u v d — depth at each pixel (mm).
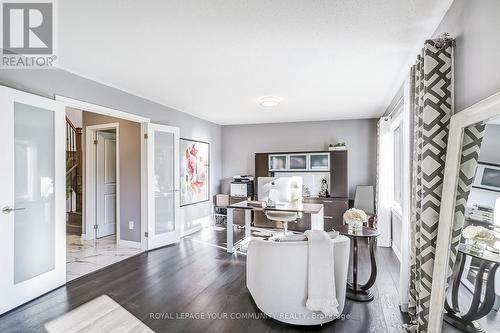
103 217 5062
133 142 4418
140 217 4344
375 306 2502
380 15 1959
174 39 2307
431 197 1908
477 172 1481
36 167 2670
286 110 5059
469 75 1613
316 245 2125
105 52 2551
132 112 3924
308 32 2197
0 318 2309
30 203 2619
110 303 2559
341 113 5309
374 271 2672
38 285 2645
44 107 2709
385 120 4469
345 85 3537
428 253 1918
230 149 6719
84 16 1947
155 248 4262
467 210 1542
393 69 2979
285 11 1906
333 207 5359
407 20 2023
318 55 2629
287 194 4512
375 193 5621
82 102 3164
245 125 6602
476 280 1441
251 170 6559
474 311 1434
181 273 3268
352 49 2498
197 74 3148
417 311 2105
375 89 3701
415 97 2293
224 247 4359
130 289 2846
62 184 2896
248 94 3992
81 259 3791
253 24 2074
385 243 4426
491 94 1386
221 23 2057
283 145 6312
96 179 4941
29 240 2609
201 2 1792
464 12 1660
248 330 2139
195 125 5621
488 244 1363
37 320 2283
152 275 3211
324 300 2043
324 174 5949
